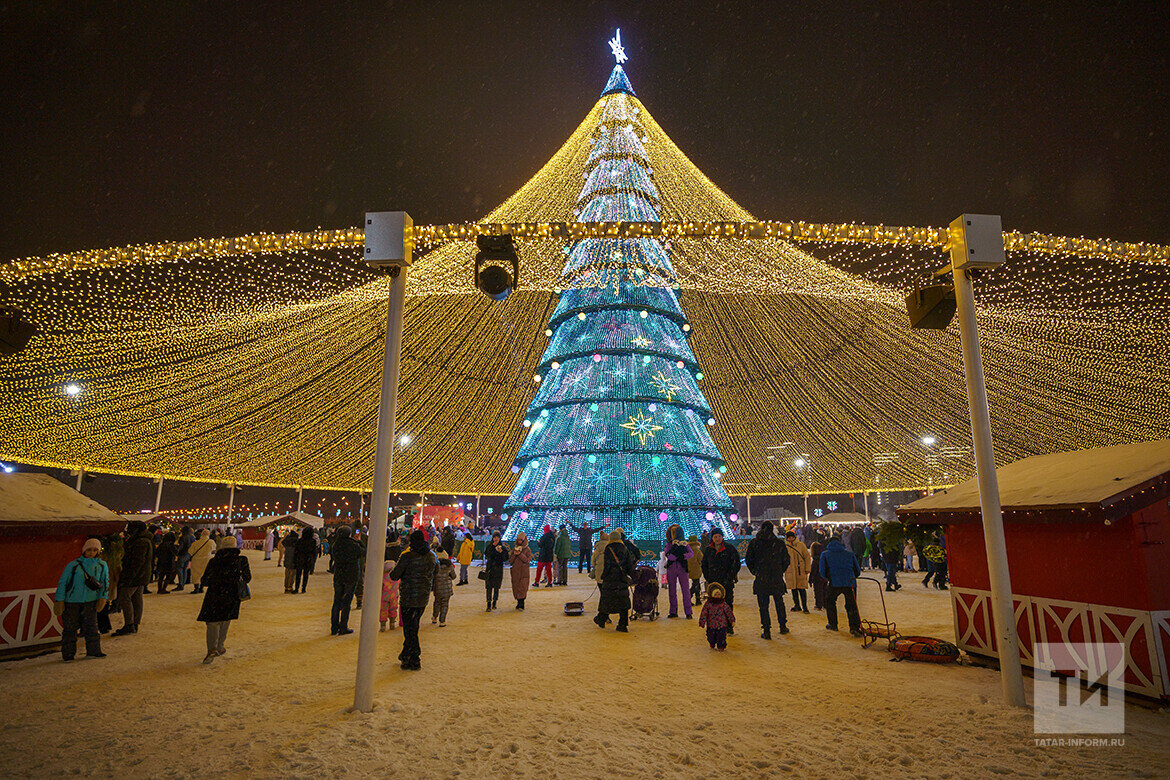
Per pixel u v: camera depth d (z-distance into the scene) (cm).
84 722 518
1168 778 397
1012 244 664
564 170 2212
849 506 5675
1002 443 2486
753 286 1555
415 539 724
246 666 726
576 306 2156
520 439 3041
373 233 588
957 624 748
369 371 2506
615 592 955
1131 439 2175
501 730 489
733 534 2122
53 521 825
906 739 468
